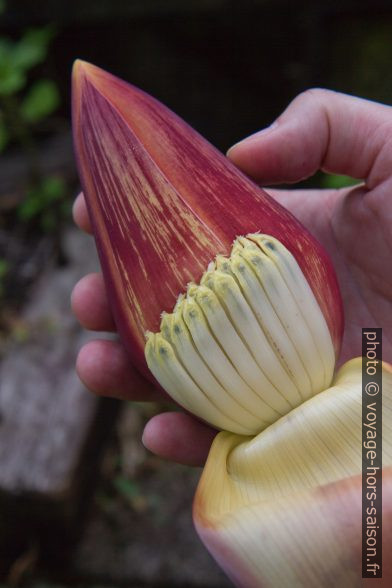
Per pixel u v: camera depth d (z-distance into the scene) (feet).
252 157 1.25
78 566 1.77
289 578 0.87
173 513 1.87
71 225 2.41
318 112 1.26
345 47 2.67
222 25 2.82
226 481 0.98
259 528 0.87
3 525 1.71
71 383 1.84
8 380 1.87
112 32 2.91
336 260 1.37
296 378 0.99
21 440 1.72
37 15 2.86
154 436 1.33
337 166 1.32
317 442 0.94
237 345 0.97
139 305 1.00
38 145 2.82
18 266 2.29
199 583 1.74
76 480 1.70
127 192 1.01
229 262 0.97
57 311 2.06
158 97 3.02
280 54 2.82
